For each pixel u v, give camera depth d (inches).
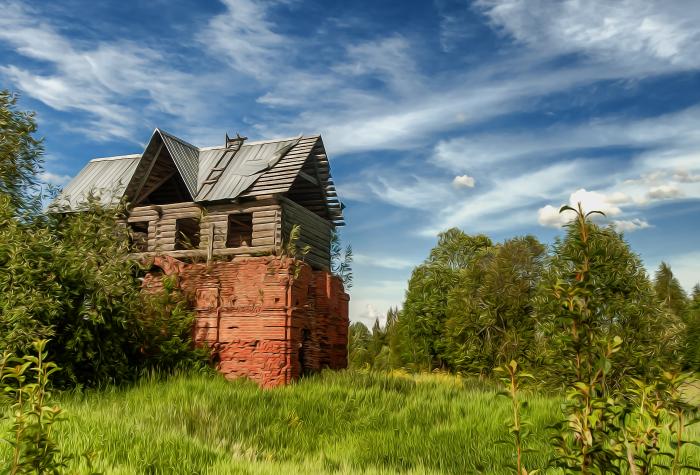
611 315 807.7
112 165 1051.3
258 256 832.9
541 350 1067.9
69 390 620.7
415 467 433.1
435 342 1545.3
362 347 2255.2
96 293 655.1
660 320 829.2
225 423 536.4
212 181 895.7
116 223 811.4
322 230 970.1
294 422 579.2
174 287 811.4
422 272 1663.4
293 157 885.2
